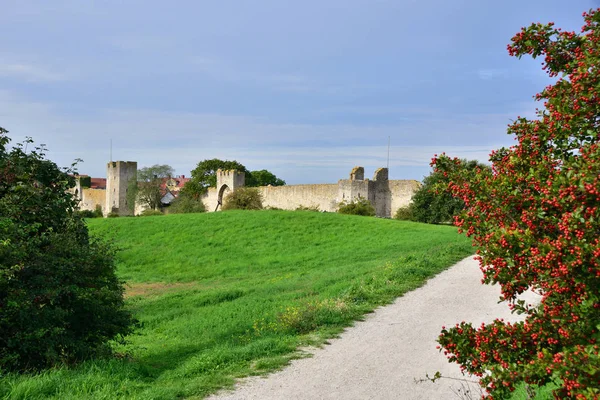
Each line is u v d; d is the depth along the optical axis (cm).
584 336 426
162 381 923
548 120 529
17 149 1269
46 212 1226
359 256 3120
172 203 9325
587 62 475
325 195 6669
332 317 1323
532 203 484
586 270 396
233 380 898
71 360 1041
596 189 390
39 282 1023
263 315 1628
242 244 3950
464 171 549
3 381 791
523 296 1532
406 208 5925
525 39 554
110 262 1217
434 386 862
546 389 685
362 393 836
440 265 2089
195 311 1964
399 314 1368
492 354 482
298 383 881
